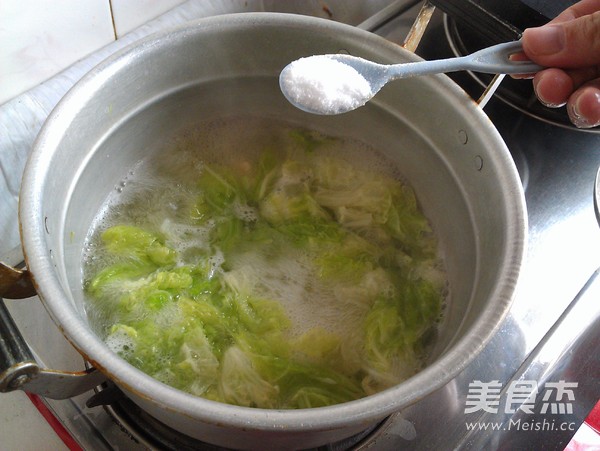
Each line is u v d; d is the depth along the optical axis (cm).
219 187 34
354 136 36
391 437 27
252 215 34
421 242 33
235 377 27
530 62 27
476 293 25
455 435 27
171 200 33
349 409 19
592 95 26
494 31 31
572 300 31
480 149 27
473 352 20
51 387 21
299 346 28
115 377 19
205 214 33
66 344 29
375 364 28
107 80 27
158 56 28
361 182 35
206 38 29
